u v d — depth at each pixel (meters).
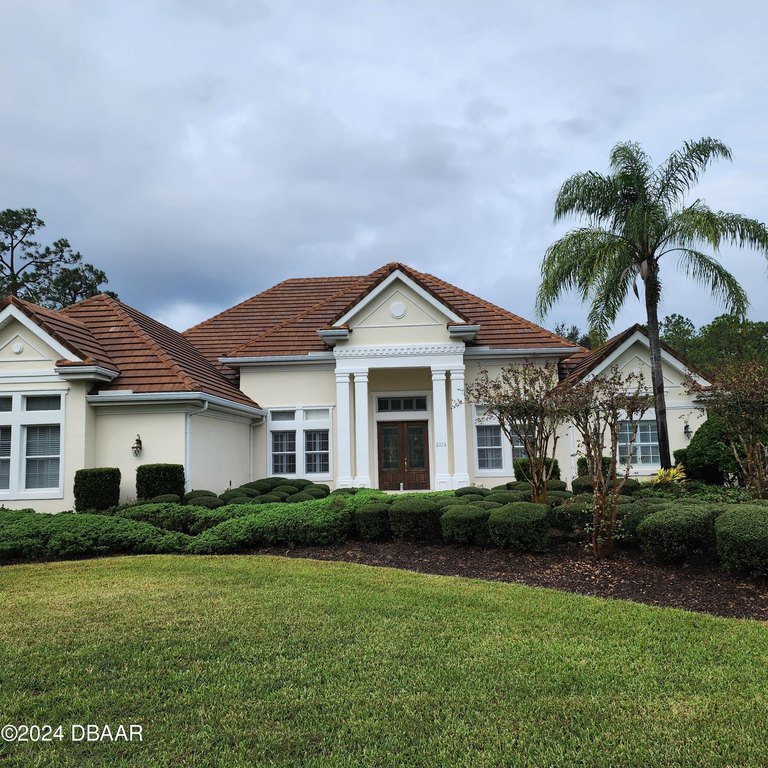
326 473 19.91
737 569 7.99
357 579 8.56
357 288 23.16
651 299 16.55
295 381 20.28
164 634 6.27
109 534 11.01
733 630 6.28
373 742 4.14
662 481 14.12
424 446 20.25
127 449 15.73
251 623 6.57
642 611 6.96
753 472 12.03
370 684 5.01
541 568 9.01
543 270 17.41
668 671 5.23
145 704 4.75
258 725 4.39
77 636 6.26
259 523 11.16
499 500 11.92
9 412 15.44
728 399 11.81
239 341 22.95
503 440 19.64
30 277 44.25
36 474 15.37
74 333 16.61
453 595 7.64
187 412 15.78
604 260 16.27
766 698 4.69
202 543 10.92
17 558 10.63
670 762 3.86
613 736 4.16
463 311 21.88
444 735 4.21
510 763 3.89
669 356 19.12
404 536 10.85
